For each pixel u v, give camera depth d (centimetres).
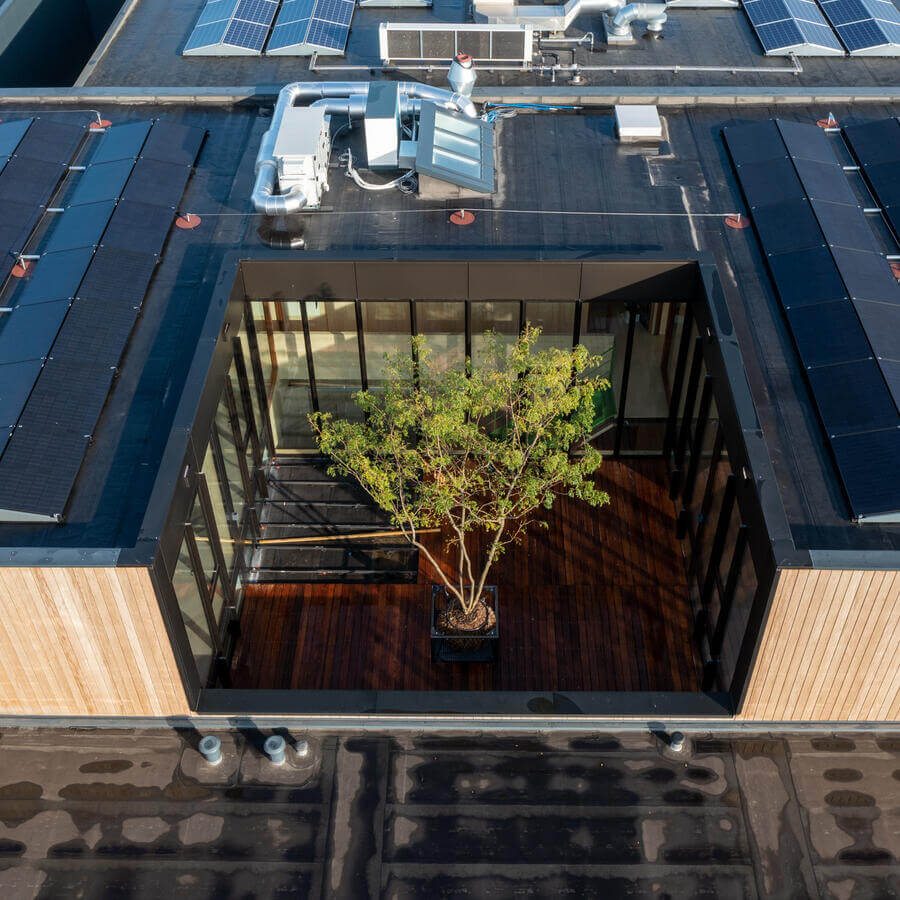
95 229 2102
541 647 2100
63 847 1508
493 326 2202
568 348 2261
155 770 1600
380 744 1631
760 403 1798
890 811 1548
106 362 1838
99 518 1606
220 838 1518
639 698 1661
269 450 2431
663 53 2864
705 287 1966
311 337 2231
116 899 1451
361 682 2042
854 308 1903
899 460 1634
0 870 1481
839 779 1587
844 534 1591
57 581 1467
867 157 2359
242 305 2091
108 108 2608
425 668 2066
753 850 1505
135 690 1631
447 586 2047
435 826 1534
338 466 2423
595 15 3052
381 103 2320
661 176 2366
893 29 2914
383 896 1456
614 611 2164
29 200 2208
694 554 2144
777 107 2595
